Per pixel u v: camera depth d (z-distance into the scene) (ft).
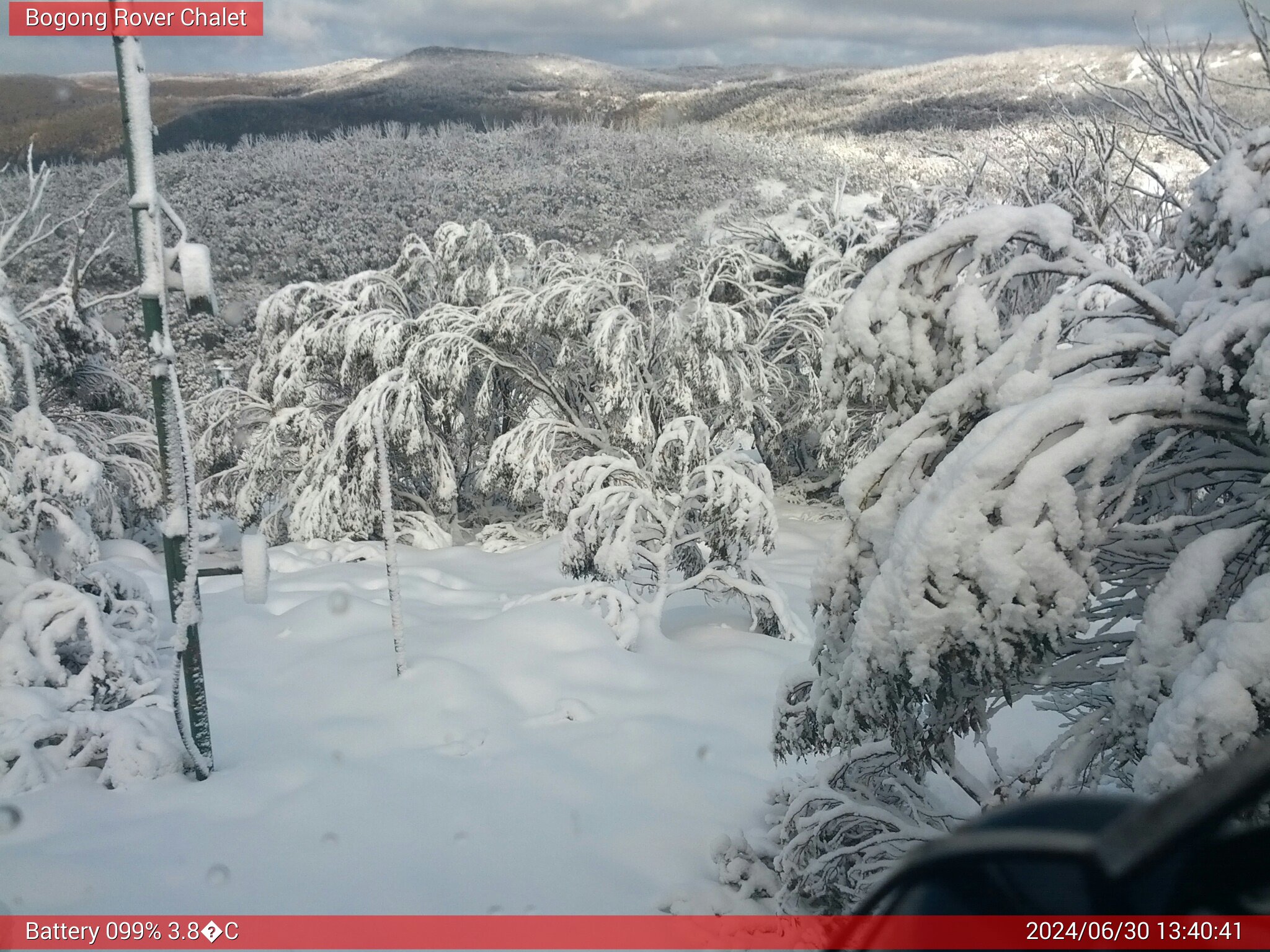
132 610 30.04
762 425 67.82
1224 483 13.76
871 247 71.87
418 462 61.41
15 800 19.19
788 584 45.42
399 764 22.36
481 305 64.64
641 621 33.50
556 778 22.16
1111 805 2.70
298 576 43.52
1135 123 42.60
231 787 20.49
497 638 29.71
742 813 21.04
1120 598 14.84
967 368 13.26
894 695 12.23
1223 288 12.53
